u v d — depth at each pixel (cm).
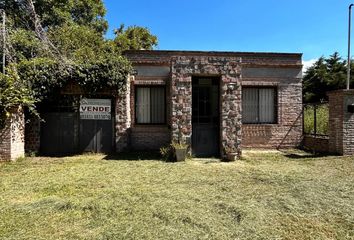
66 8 1892
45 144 1037
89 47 1573
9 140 866
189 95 905
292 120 1191
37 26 1120
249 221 389
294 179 622
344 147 916
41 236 349
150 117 1149
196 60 905
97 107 1060
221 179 630
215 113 956
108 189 550
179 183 599
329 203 460
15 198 499
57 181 620
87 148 1052
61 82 1009
